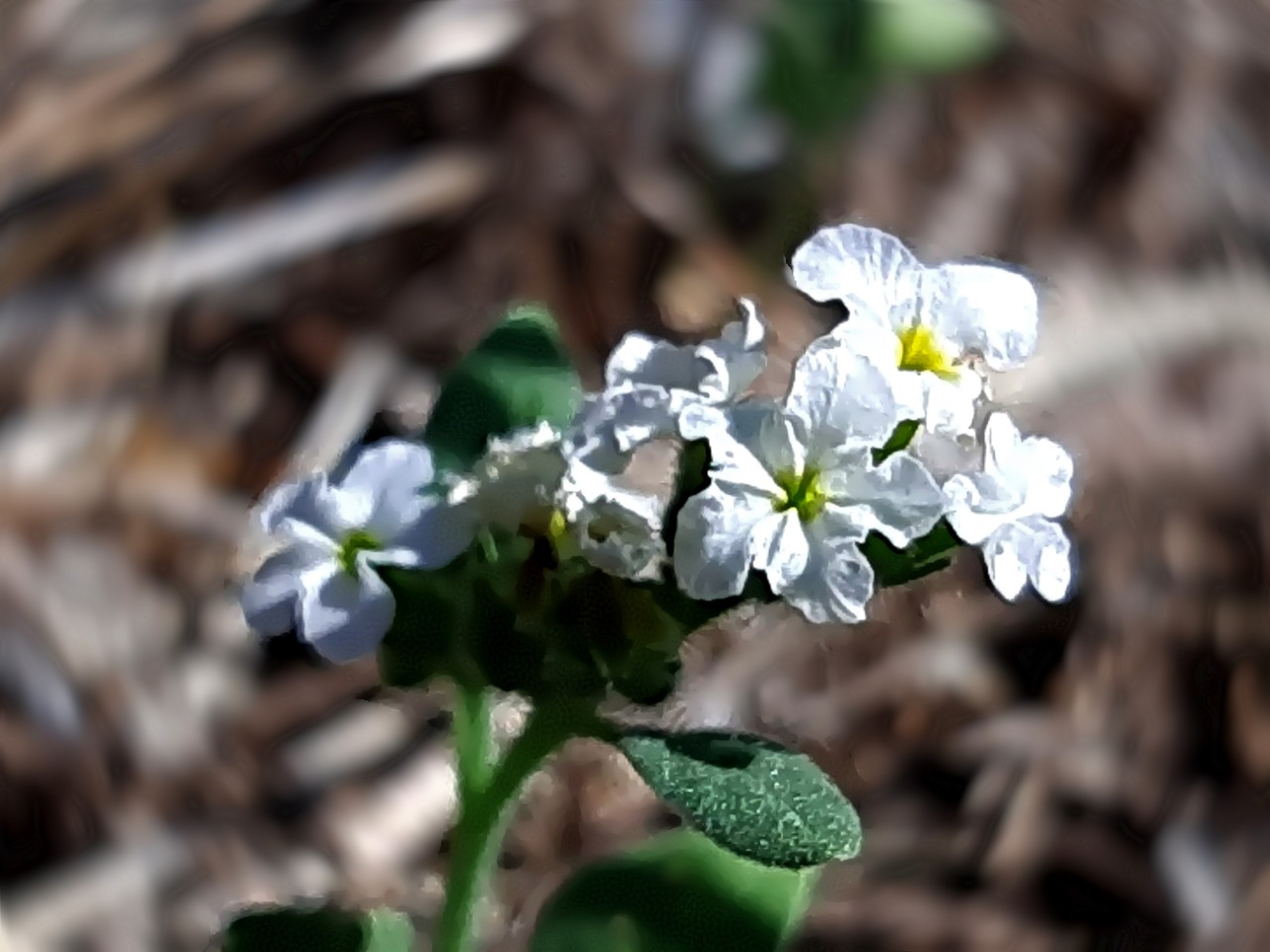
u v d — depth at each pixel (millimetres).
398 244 141
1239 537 127
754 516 67
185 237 138
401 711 116
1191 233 148
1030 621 123
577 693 70
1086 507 127
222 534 123
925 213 148
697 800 71
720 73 150
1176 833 111
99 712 112
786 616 118
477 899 78
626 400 68
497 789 76
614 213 146
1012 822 111
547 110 149
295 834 109
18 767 109
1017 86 156
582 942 79
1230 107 157
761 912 79
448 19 151
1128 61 158
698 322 142
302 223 140
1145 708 118
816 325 140
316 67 148
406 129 148
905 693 118
